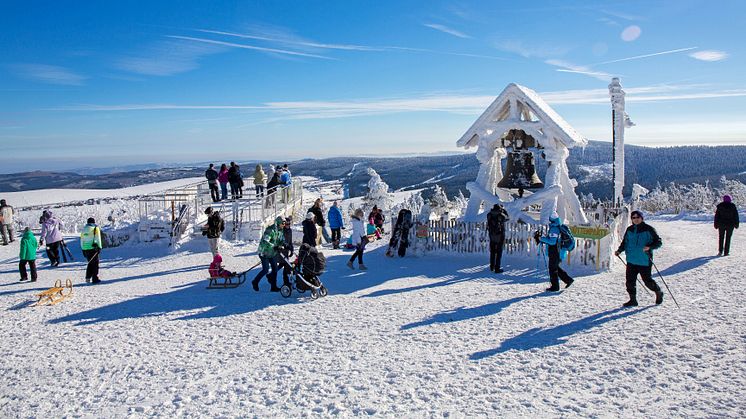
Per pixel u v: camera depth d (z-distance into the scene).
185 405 6.31
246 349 8.19
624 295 10.22
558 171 16.19
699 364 6.57
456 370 6.91
